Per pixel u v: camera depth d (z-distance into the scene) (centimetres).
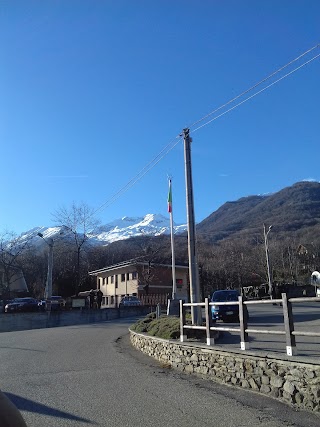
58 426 679
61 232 5366
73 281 7444
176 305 2159
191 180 1570
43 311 3894
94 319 3819
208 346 1070
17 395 907
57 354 1548
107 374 1145
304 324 1677
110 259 8450
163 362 1327
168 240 8375
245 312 976
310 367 747
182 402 821
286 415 712
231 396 859
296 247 9231
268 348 985
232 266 7806
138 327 1814
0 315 3369
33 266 7419
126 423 692
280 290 5775
